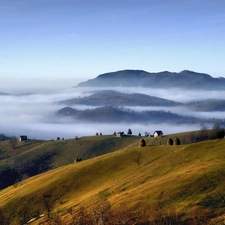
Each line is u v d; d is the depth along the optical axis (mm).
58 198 118438
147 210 75312
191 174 87938
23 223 109938
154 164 114062
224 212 68812
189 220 68188
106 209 79188
